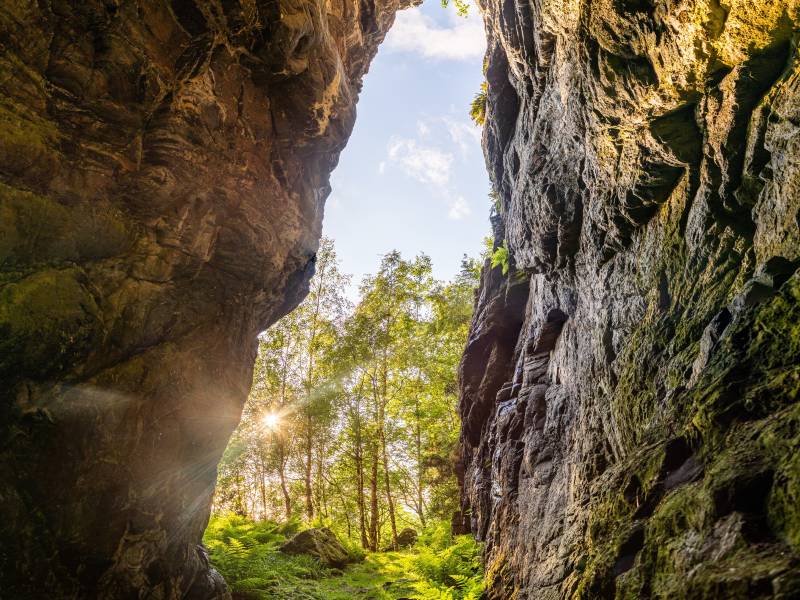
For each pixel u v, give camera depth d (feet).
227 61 21.42
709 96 12.43
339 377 81.25
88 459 17.30
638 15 13.42
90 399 17.33
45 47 15.47
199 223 21.27
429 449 85.15
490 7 29.73
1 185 14.44
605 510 11.85
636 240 17.22
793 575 5.47
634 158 15.46
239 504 90.38
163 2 18.88
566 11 17.35
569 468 21.63
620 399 16.28
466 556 37.83
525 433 30.07
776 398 8.16
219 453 25.43
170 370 20.88
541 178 24.43
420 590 33.53
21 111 14.99
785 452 7.09
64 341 16.08
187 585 23.26
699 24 11.49
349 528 97.96
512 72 27.86
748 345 9.45
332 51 25.76
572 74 18.16
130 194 18.61
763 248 10.70
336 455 90.38
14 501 15.17
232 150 22.36
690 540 7.91
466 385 46.14
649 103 14.05
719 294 11.90
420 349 88.58
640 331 15.89
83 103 16.76
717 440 8.93
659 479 10.19
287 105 24.84
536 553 21.07
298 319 87.20
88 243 17.22
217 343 23.95
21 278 15.23
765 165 10.78
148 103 18.71
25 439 15.43
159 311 20.17
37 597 15.79
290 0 21.63
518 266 34.68
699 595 6.65
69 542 16.84
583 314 23.49
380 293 88.38
